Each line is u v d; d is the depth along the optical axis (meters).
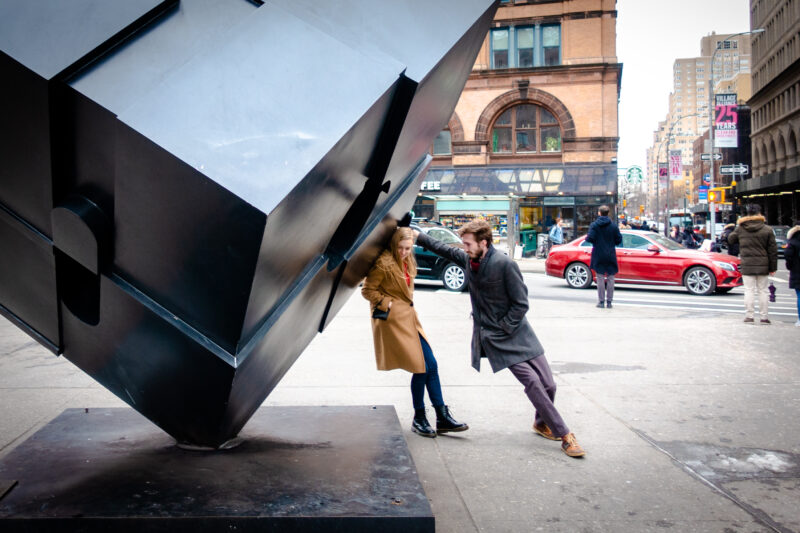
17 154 2.20
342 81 2.22
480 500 3.67
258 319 2.53
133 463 3.23
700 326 10.01
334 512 2.70
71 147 2.15
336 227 2.85
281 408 4.45
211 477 3.06
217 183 1.90
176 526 2.61
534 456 4.41
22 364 7.12
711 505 3.63
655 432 4.93
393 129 2.62
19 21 2.03
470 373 6.80
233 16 2.28
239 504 2.76
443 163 33.41
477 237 4.52
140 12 2.15
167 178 1.98
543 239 30.02
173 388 2.84
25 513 2.63
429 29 2.59
